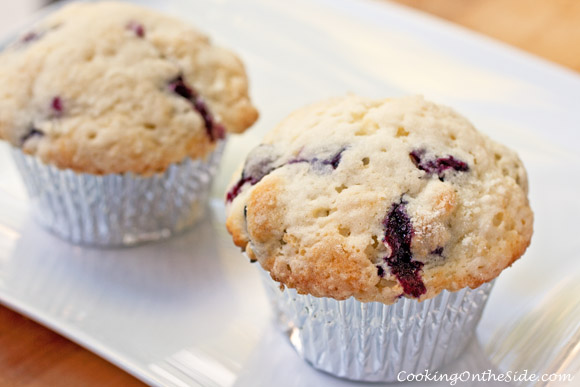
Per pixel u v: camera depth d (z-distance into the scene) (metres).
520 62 0.45
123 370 0.35
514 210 0.33
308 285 0.32
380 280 0.31
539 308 0.36
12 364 0.35
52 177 0.38
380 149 0.32
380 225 0.31
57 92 0.37
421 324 0.32
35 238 0.39
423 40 0.47
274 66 0.46
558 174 0.41
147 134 0.37
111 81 0.37
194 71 0.39
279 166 0.33
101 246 0.39
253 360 0.34
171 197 0.38
